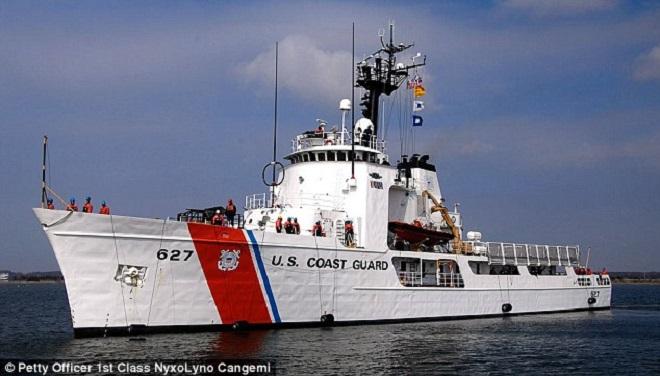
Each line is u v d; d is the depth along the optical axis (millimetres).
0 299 97188
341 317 35281
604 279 56312
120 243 28656
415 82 46500
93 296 28406
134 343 27984
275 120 38656
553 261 50625
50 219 27203
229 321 31703
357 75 43219
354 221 37188
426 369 25656
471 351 29969
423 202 44500
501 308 44875
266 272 32531
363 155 38875
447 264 41906
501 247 45906
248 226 38812
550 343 33281
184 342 28547
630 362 28703
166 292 29969
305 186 38812
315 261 34188
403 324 37531
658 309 65125
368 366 25594
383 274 37281
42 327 41438
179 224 29875
